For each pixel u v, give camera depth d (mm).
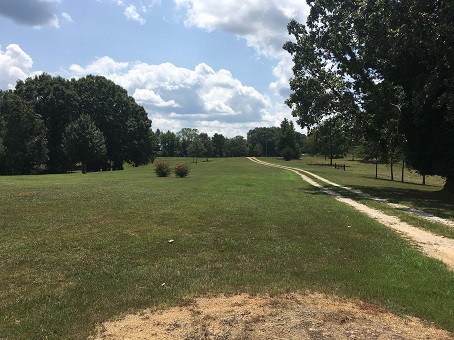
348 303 5270
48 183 28031
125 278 6473
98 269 7000
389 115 23688
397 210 15211
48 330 4477
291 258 7816
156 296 5543
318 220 12586
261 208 15289
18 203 15688
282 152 105312
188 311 4949
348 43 26609
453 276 6707
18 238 9438
